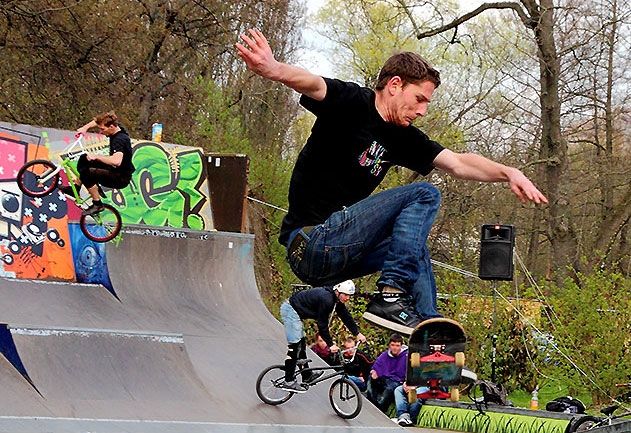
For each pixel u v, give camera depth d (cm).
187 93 2455
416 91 376
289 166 2020
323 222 395
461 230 2539
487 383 1065
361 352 1216
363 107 377
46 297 978
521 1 2127
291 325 773
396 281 387
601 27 2170
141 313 1009
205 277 1121
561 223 2212
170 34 2370
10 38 2014
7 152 1094
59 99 2167
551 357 1498
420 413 1097
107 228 976
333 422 779
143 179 1249
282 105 2777
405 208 388
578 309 1498
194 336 953
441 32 2150
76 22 2000
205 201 1298
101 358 711
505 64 2427
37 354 679
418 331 413
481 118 2602
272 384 791
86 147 1146
